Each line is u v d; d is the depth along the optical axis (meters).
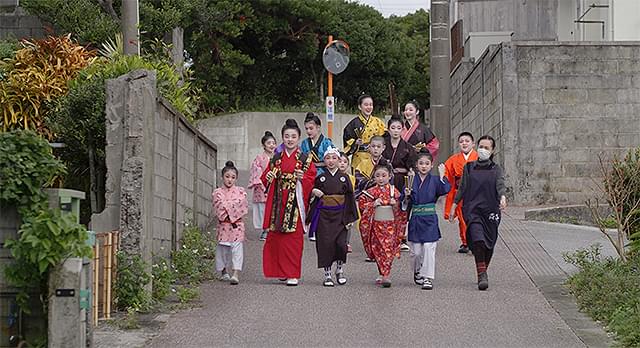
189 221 13.78
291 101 36.62
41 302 7.44
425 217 11.19
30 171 7.34
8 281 7.36
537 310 10.09
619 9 23.11
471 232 11.11
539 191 18.52
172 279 11.11
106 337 8.74
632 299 9.53
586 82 18.52
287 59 34.97
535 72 18.58
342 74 36.94
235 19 31.67
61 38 13.60
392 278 11.91
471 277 11.91
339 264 11.45
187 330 9.13
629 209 11.75
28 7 18.83
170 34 20.53
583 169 18.50
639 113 18.50
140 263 9.81
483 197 11.18
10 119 12.59
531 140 18.58
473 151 13.57
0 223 7.44
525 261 12.80
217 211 11.60
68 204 7.55
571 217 17.17
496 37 26.75
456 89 27.20
